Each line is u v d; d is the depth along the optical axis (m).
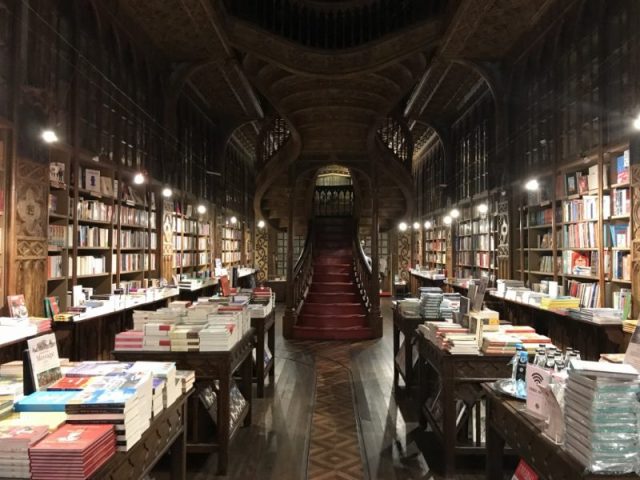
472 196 11.08
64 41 5.84
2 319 4.34
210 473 3.79
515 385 2.64
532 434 2.14
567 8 6.39
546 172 7.22
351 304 10.65
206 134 12.22
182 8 6.76
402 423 4.93
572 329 5.97
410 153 10.88
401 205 12.73
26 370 2.27
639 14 5.05
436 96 11.09
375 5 8.29
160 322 4.11
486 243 10.12
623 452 1.71
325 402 5.65
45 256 5.27
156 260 8.74
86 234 6.39
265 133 11.21
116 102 7.10
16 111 4.85
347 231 14.92
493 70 8.64
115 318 6.55
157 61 8.36
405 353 5.90
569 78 6.64
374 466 3.93
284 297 16.98
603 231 5.74
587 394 1.76
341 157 10.36
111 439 1.92
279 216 13.60
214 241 12.91
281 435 4.60
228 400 3.77
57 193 5.85
